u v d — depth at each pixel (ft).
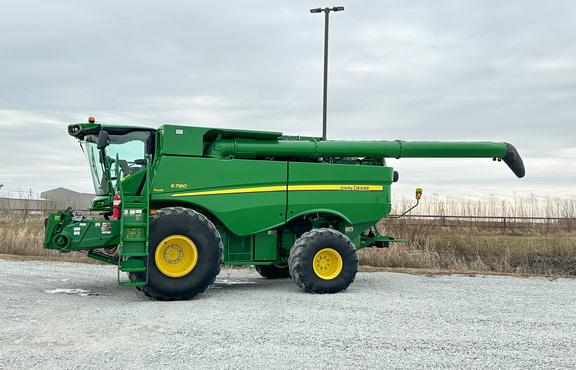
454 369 16.20
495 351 18.19
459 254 50.93
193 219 29.17
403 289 32.55
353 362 16.71
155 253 28.32
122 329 20.81
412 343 19.01
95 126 31.81
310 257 30.86
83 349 17.93
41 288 32.12
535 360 17.21
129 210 27.99
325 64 70.13
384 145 36.04
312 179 33.30
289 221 33.68
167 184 30.22
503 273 40.55
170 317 23.18
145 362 16.53
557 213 84.38
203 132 31.48
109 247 32.78
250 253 32.96
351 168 34.35
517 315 24.44
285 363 16.52
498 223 81.66
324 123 70.18
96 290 32.07
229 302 27.63
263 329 20.88
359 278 37.78
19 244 53.57
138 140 32.55
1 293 29.50
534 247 53.57
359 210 34.42
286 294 30.66
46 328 20.97
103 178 32.53
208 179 31.09
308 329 20.95
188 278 28.63
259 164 32.19
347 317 23.40
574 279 37.73
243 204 31.71
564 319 23.75
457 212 84.48
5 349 17.93
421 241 54.70
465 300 28.43
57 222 30.25
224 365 16.28
